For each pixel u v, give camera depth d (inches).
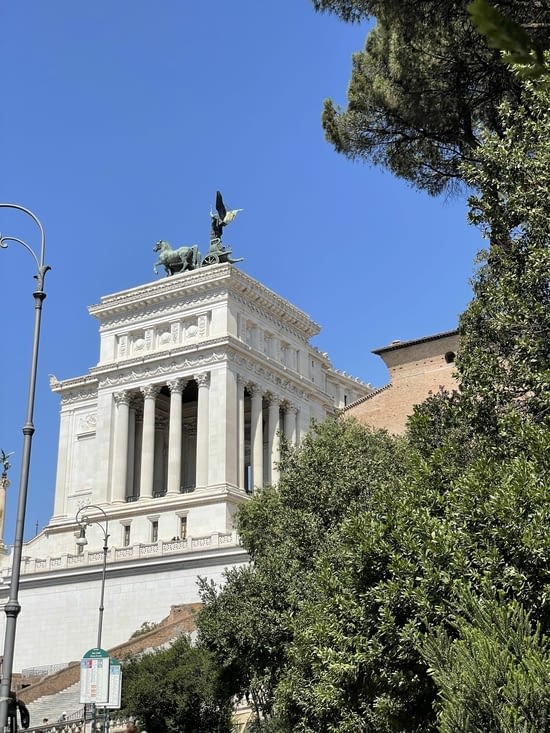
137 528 3663.9
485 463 881.5
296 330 4350.4
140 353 4028.1
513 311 1019.3
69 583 3235.7
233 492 3555.6
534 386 982.4
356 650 850.8
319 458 1734.7
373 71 1344.7
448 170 1368.1
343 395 5027.1
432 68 1231.5
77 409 4399.6
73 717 2144.4
